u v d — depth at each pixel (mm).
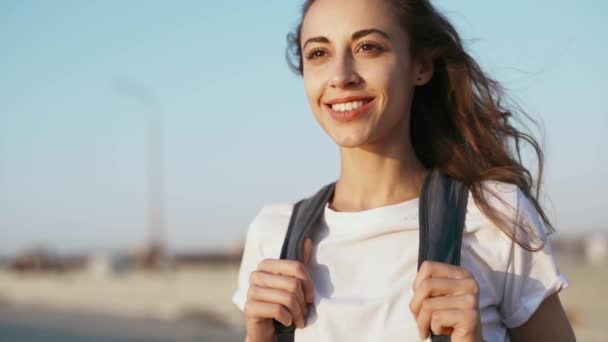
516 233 1982
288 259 2100
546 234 2062
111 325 16016
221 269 40875
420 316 1805
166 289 25734
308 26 2105
